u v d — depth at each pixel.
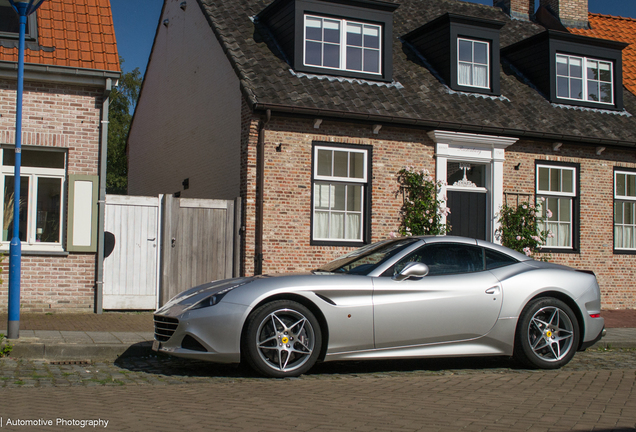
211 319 5.97
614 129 13.63
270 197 11.05
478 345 6.62
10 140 10.00
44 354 6.89
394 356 6.36
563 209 13.41
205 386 5.68
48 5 11.01
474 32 13.45
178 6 15.91
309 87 11.64
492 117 12.70
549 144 13.14
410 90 12.70
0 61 9.66
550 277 6.95
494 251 7.04
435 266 6.72
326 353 6.17
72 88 10.33
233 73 12.15
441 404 5.05
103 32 10.98
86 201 10.25
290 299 6.19
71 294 10.18
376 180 11.82
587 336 7.02
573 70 14.30
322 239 11.48
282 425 4.32
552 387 5.83
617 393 5.59
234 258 11.09
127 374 6.24
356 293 6.28
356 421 4.46
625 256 13.68
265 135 11.09
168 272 10.66
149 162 18.16
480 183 12.85
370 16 12.58
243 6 13.65
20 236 10.12
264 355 6.10
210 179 13.21
